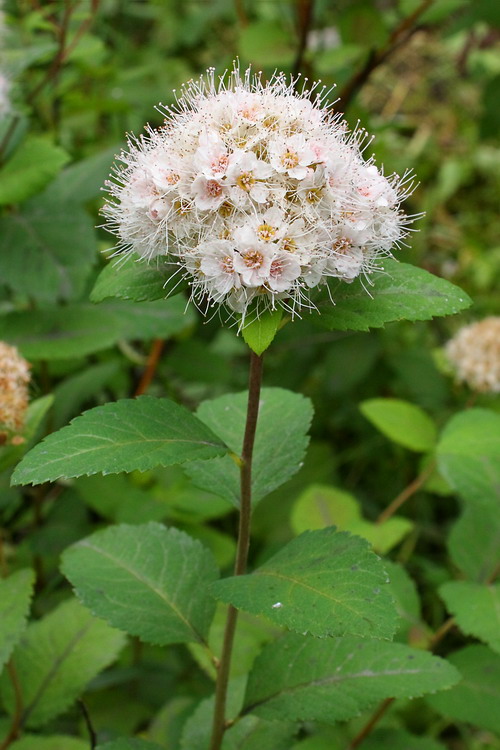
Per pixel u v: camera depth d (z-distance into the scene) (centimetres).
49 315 37
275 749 29
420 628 32
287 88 26
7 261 36
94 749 27
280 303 24
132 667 36
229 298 24
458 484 34
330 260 24
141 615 27
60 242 36
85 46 43
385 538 35
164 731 33
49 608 36
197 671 37
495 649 29
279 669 27
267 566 24
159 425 24
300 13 43
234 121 24
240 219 24
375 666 27
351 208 24
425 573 42
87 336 36
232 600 24
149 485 41
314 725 34
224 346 58
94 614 27
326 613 23
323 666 27
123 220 25
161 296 25
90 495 36
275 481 27
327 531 25
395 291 25
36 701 31
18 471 23
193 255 24
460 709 30
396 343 56
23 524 40
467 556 33
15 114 36
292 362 53
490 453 34
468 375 43
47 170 35
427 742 31
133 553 28
